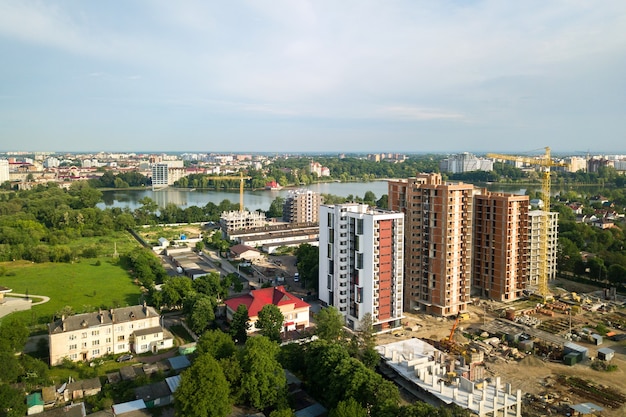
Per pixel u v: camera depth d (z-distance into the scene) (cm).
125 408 14062
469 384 15362
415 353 18075
